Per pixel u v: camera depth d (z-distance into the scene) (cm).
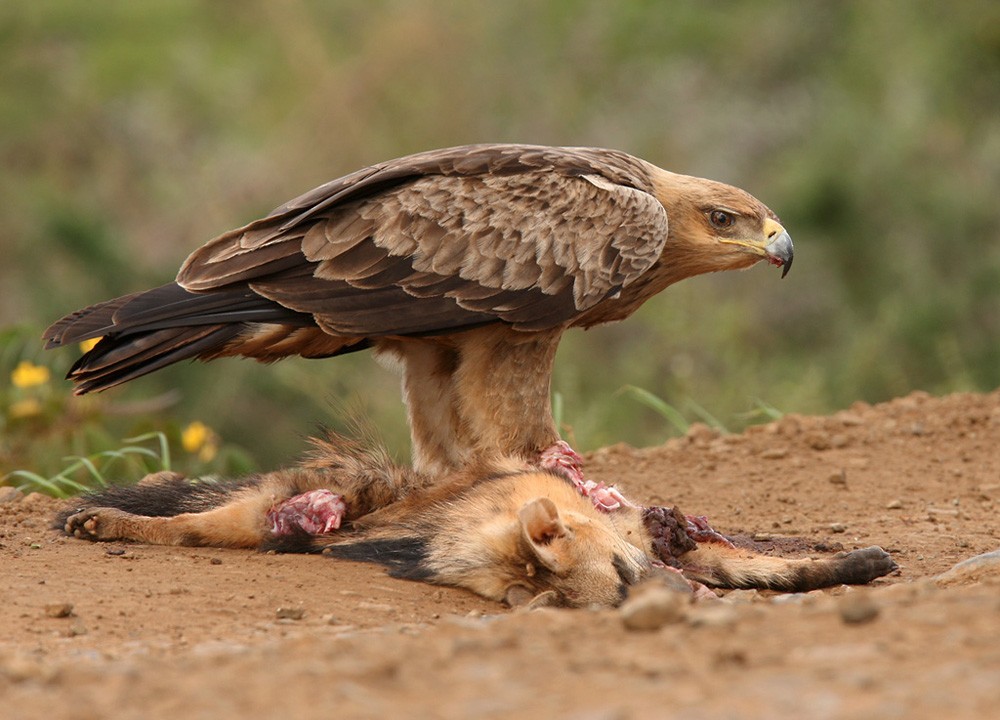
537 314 1866
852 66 5353
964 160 4841
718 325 4009
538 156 1930
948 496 2170
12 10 6197
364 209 1828
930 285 4481
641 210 1958
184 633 1385
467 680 1048
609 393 3934
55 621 1423
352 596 1566
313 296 1781
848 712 927
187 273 1778
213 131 5925
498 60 5766
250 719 981
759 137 5294
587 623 1209
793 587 1709
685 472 2330
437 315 1825
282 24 6078
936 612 1166
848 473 2300
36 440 2514
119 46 6281
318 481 1792
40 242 4816
